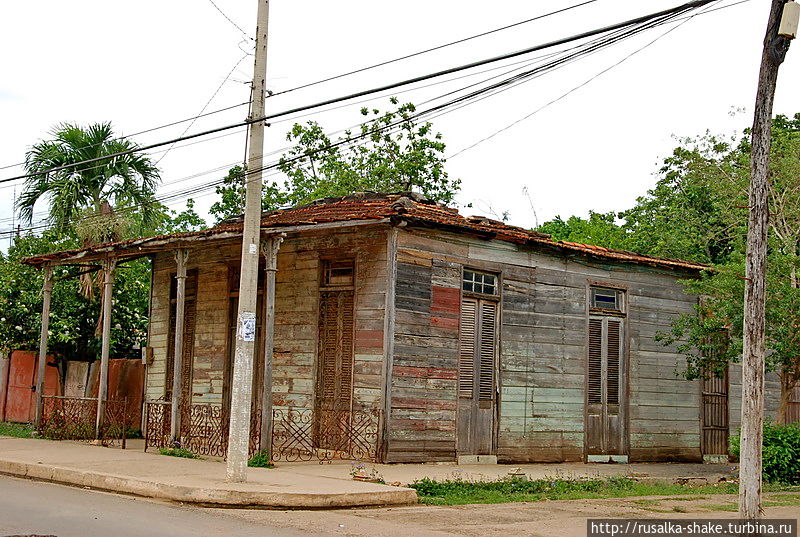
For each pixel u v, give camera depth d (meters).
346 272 16.58
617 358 18.86
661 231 29.86
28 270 24.55
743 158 23.16
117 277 25.03
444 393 15.94
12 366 23.73
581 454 17.92
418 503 11.95
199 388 18.91
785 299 15.85
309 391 16.48
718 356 18.09
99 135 24.33
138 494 11.88
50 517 9.49
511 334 17.14
